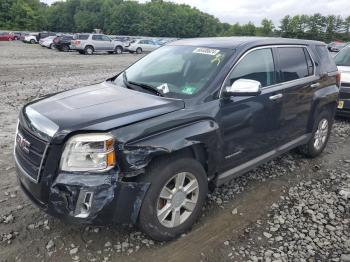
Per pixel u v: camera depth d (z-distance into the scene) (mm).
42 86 11820
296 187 4590
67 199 2857
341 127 7508
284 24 102750
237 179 4730
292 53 4840
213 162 3611
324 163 5488
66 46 32969
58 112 3195
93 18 103312
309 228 3666
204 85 3643
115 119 3014
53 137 2867
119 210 2951
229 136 3787
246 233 3547
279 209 4023
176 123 3227
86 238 3369
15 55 25125
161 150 3025
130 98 3561
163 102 3434
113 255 3154
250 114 3986
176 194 3314
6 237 3361
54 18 107062
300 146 5500
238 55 3924
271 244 3385
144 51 34438
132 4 100125
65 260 3080
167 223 3324
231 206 4043
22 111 3529
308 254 3258
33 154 3037
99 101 3473
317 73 5254
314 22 99188
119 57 27531
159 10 100125
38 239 3342
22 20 95250
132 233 3455
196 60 4023
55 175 2898
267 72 4332
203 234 3508
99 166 2844
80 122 2941
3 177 4598
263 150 4395
